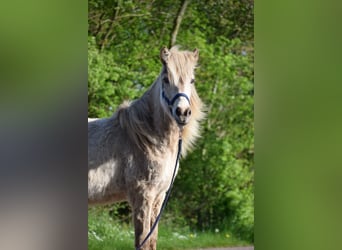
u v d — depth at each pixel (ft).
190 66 26.12
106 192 26.84
